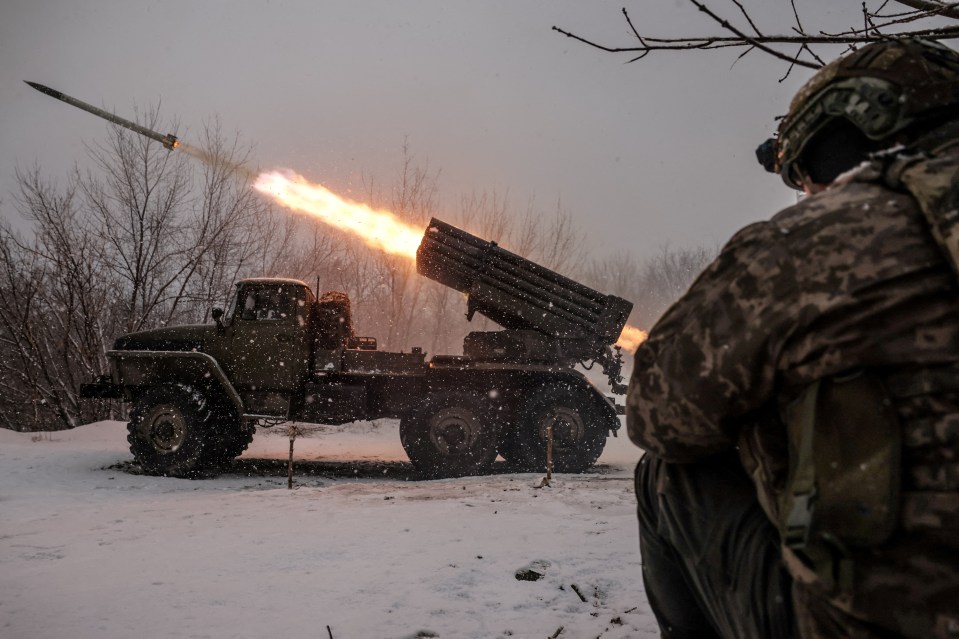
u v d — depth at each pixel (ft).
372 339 36.65
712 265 4.28
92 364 55.77
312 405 33.47
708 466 4.92
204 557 14.62
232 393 32.96
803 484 3.67
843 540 3.51
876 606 3.41
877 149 4.42
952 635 3.22
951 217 3.50
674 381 4.28
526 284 34.27
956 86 4.28
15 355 59.82
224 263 61.72
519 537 15.88
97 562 14.43
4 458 33.88
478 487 25.57
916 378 3.48
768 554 4.37
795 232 3.91
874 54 4.52
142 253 58.49
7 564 14.49
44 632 10.32
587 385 33.73
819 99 4.70
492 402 34.88
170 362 33.42
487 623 10.63
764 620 4.34
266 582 12.73
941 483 3.34
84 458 34.81
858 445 3.53
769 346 3.88
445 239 34.06
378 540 15.76
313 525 17.63
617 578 12.64
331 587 12.39
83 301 55.36
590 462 33.68
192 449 31.81
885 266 3.61
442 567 13.48
